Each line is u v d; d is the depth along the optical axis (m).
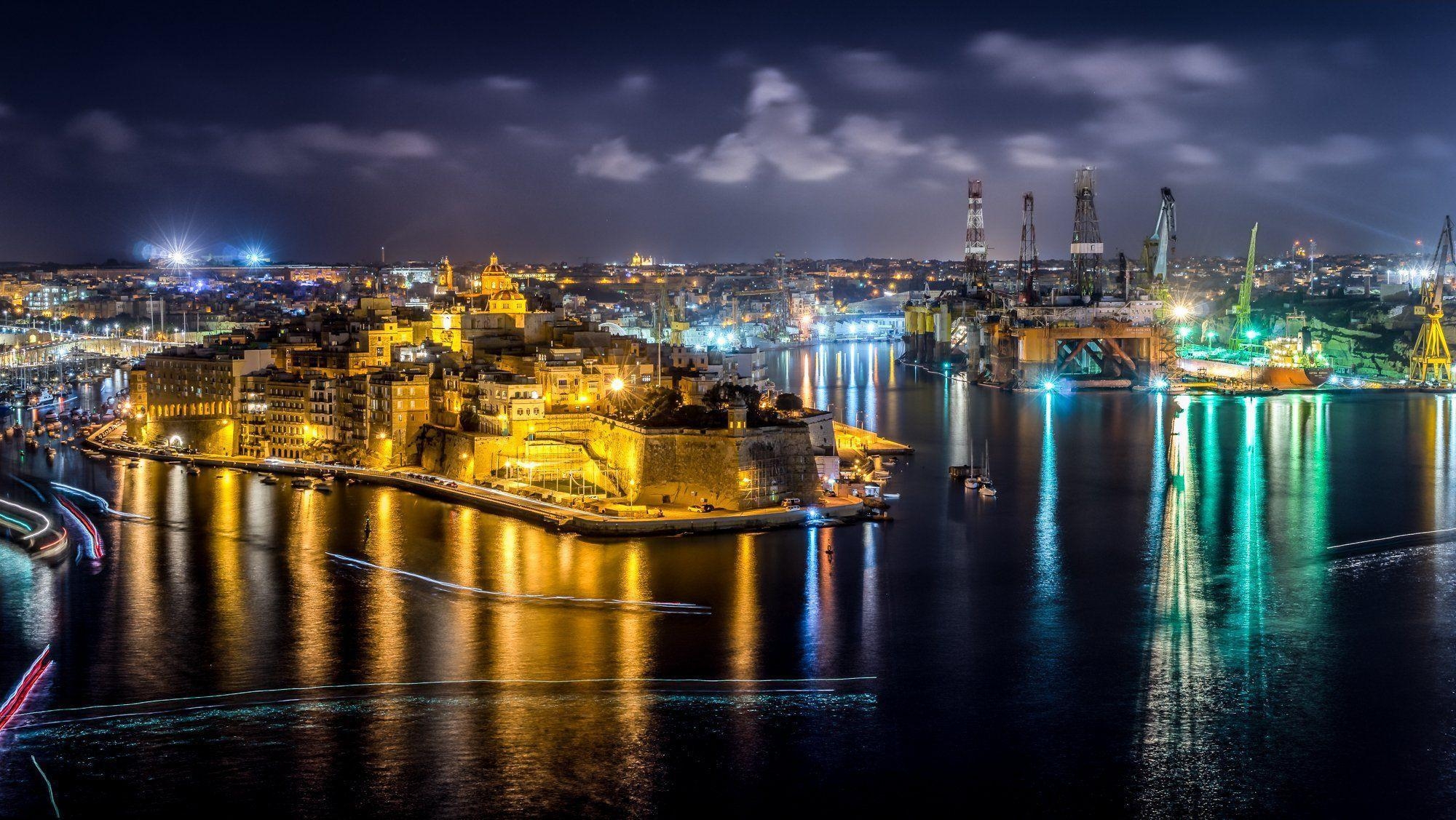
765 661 165.62
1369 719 150.25
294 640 170.12
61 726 145.00
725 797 131.62
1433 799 131.88
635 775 135.88
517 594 190.25
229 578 196.88
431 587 192.62
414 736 143.62
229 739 142.62
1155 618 185.62
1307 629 181.38
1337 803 131.38
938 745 143.38
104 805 129.12
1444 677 162.50
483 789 132.88
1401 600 194.88
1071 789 134.00
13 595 188.25
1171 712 152.12
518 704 151.50
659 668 162.62
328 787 132.62
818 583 199.50
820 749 142.25
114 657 163.50
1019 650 171.62
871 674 162.38
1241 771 137.88
